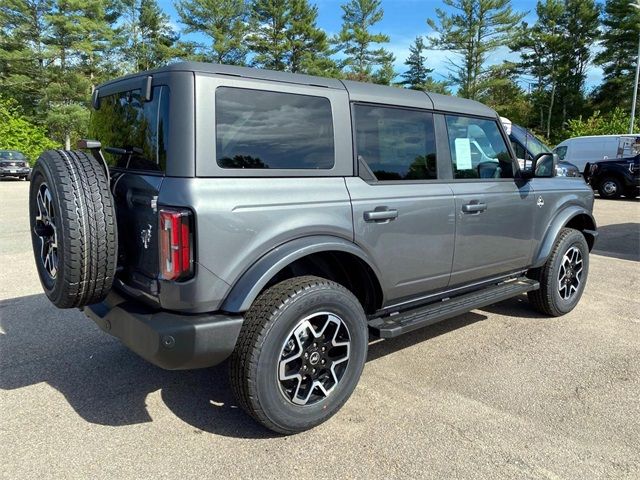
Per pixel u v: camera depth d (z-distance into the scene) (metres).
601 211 14.32
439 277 3.78
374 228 3.24
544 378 3.68
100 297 2.81
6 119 35.91
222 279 2.64
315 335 2.91
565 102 52.56
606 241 9.54
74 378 3.64
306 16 46.97
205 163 2.59
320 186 3.01
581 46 52.28
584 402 3.33
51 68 39.03
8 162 25.30
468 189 3.89
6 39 37.66
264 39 47.12
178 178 2.57
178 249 2.54
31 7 37.72
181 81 2.60
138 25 49.50
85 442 2.86
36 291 5.71
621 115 33.59
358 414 3.17
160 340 2.55
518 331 4.64
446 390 3.49
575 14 51.66
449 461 2.70
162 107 2.68
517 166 4.40
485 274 4.22
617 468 2.65
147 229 2.72
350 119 3.21
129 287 2.91
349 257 3.23
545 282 4.82
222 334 2.65
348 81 3.31
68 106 37.72
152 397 3.38
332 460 2.71
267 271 2.70
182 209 2.53
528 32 52.47
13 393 3.41
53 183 2.65
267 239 2.75
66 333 4.48
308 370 2.92
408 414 3.17
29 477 2.55
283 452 2.78
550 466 2.67
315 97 3.05
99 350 4.13
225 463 2.68
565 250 4.87
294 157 2.94
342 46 52.91
